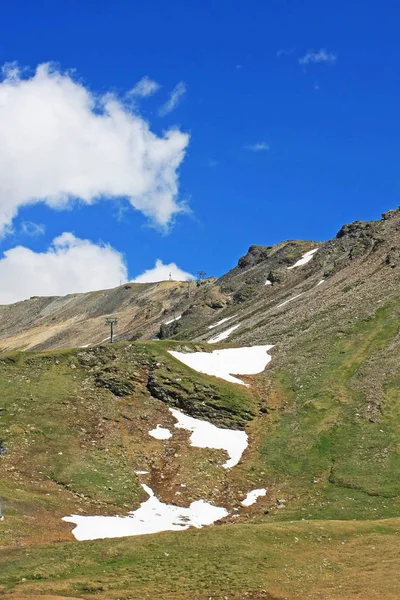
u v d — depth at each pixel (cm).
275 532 4241
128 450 6300
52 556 3647
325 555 3903
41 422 6425
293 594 3241
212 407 7294
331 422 6906
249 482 5950
